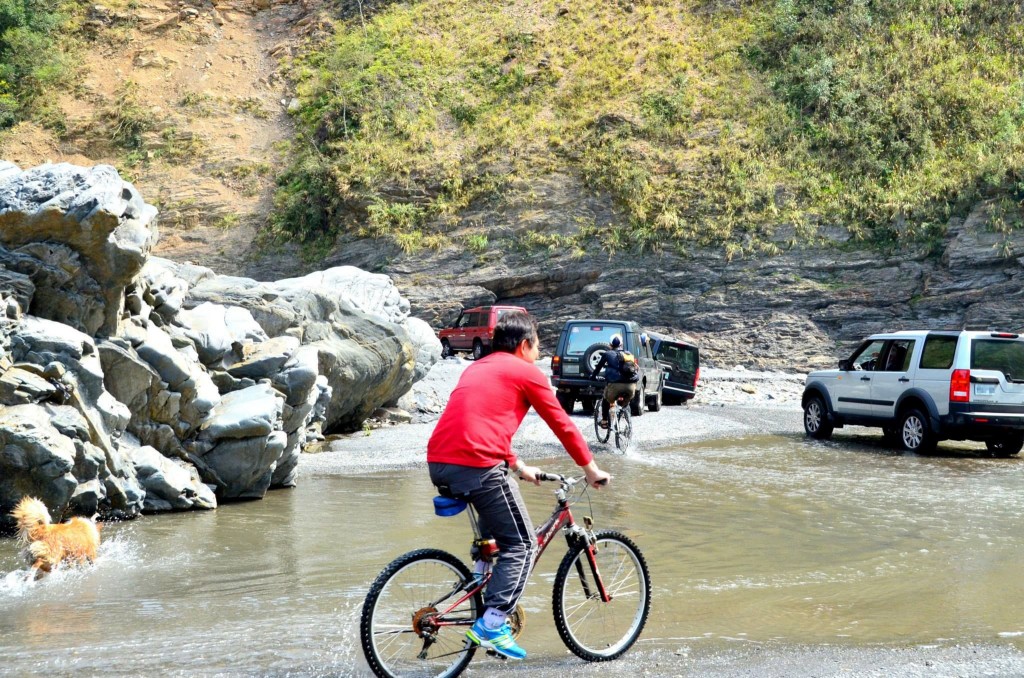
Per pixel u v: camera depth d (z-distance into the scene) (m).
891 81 39.50
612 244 37.69
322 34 50.50
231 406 10.16
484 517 4.33
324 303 15.55
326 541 7.54
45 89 48.34
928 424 14.23
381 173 41.94
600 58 44.72
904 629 5.06
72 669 4.25
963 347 13.98
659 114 40.69
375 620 4.11
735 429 17.25
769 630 5.03
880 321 33.84
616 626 4.70
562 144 41.06
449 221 40.34
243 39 51.41
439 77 46.09
